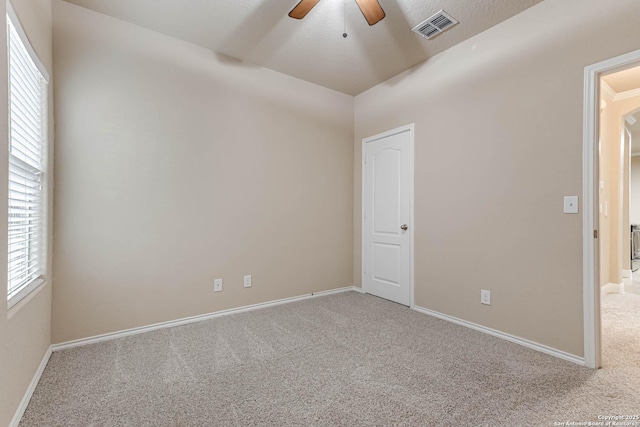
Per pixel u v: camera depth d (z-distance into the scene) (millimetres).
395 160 3549
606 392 1767
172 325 2801
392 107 3574
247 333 2637
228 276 3127
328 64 3301
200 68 2967
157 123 2738
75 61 2389
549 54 2271
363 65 3311
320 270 3820
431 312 3111
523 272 2406
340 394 1754
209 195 3012
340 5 2379
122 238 2576
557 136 2225
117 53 2561
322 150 3838
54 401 1685
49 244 2205
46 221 2111
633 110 3979
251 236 3277
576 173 2131
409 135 3373
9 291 1623
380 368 2045
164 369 2033
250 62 3268
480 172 2701
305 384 1856
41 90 2080
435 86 3094
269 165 3404
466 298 2801
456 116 2896
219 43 2914
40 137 2078
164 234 2768
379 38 2812
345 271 4062
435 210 3080
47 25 2145
